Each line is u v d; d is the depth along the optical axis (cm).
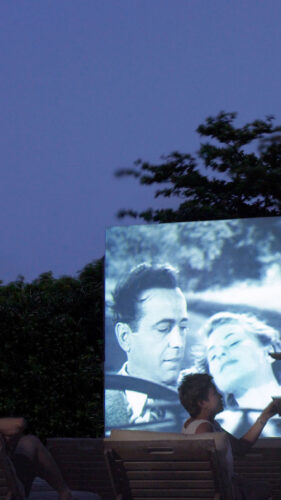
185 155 1727
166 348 1132
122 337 1153
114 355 1152
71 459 601
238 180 1656
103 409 1185
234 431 1080
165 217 1681
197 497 495
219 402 527
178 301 1135
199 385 524
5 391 1180
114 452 496
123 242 1169
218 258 1125
